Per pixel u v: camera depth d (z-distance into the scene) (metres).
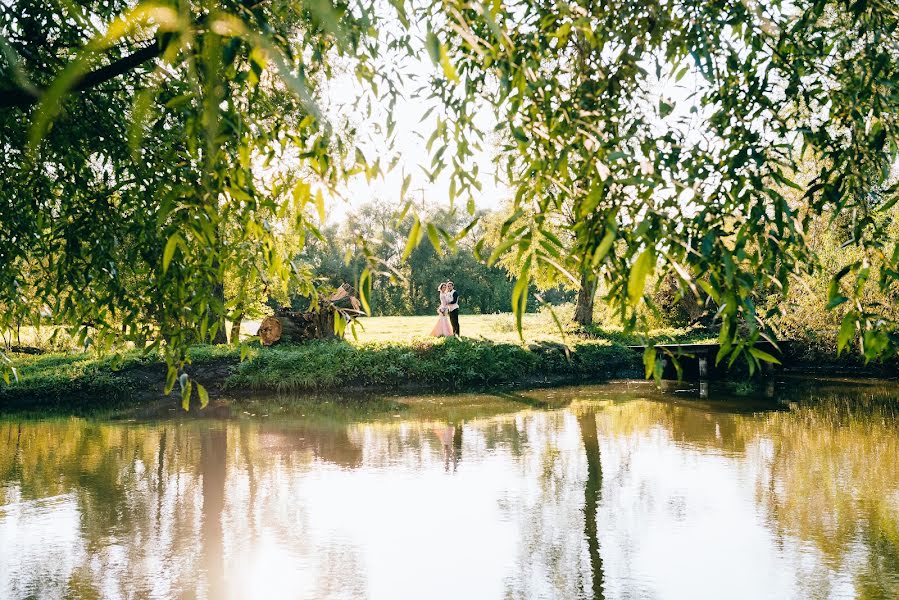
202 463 9.66
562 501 7.81
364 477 8.88
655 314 1.95
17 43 3.46
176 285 3.43
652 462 9.51
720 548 6.33
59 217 4.12
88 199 3.94
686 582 5.61
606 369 20.33
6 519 7.27
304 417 13.37
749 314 1.73
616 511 7.43
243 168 2.56
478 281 61.16
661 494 8.02
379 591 5.48
